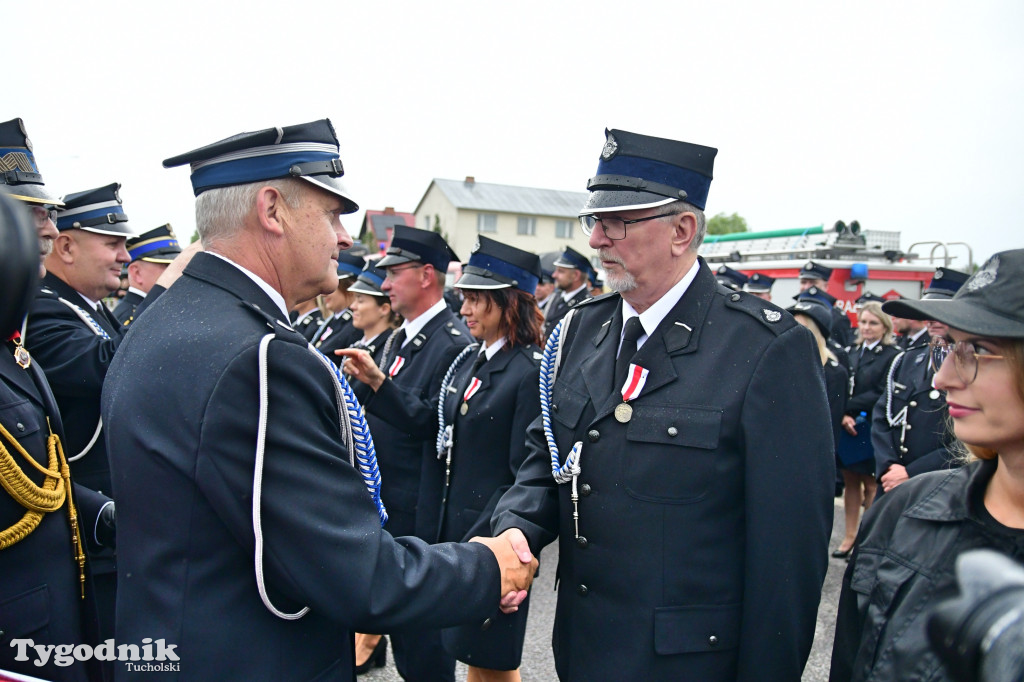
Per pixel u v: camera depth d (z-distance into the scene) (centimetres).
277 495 124
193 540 125
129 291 450
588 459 179
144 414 127
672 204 173
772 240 1282
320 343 506
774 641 159
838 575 484
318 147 147
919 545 131
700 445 163
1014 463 119
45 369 238
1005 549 117
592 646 174
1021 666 68
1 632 164
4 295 87
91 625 193
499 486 276
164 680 125
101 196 282
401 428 298
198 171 146
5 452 165
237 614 127
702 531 165
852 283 1088
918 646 121
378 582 130
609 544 172
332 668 141
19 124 211
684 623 164
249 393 124
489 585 154
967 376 119
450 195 3666
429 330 349
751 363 165
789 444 162
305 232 146
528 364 274
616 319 193
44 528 177
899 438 437
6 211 88
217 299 137
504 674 256
